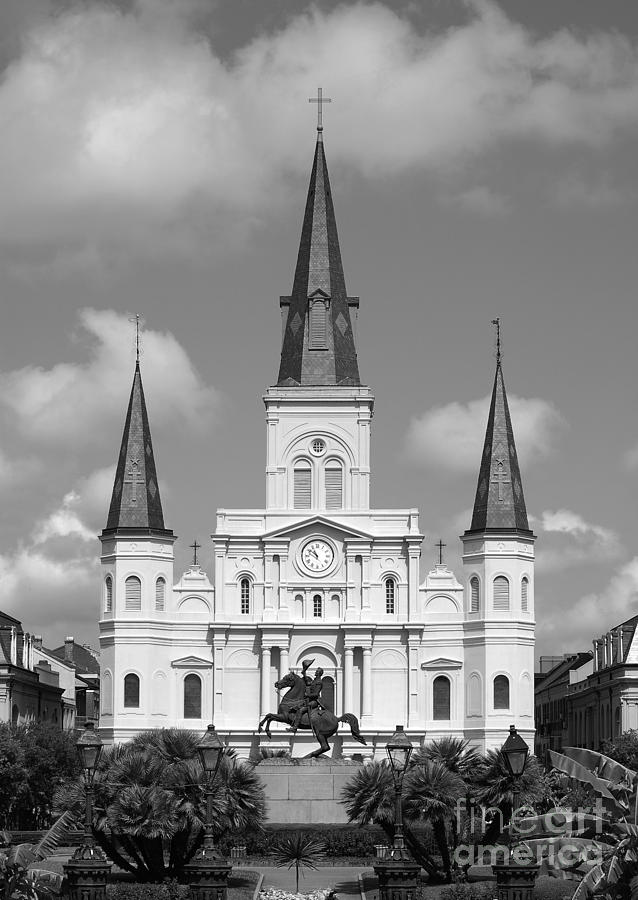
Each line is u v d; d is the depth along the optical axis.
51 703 137.38
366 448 121.62
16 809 99.94
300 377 122.88
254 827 57.25
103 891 45.69
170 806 52.91
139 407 121.94
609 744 108.56
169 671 118.88
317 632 118.88
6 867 37.97
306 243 126.88
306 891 55.53
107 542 119.31
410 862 48.28
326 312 124.75
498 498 118.88
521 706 116.69
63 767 101.25
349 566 119.44
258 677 118.75
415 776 56.25
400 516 120.19
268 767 71.88
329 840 66.06
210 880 43.25
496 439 120.56
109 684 117.75
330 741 116.75
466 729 117.06
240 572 119.94
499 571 117.75
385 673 118.62
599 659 134.25
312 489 121.25
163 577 119.31
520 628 117.31
